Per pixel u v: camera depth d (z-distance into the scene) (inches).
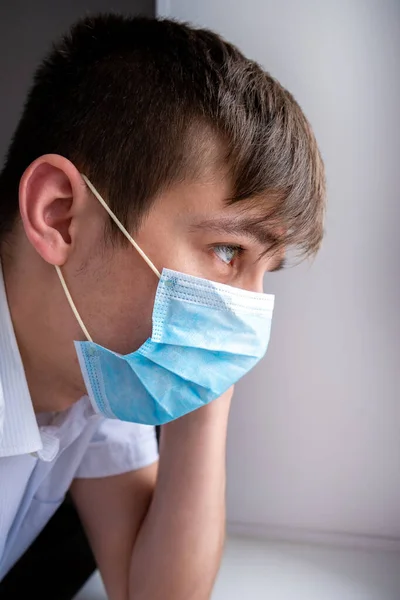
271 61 35.8
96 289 23.3
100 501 33.2
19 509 30.2
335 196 36.2
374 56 35.0
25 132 25.5
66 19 43.9
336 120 35.6
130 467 33.2
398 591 33.8
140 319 23.6
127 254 22.9
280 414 38.6
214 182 22.2
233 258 24.3
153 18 25.4
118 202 22.6
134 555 30.9
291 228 23.6
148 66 23.3
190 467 30.7
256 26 35.7
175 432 31.4
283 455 38.9
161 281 22.7
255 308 25.0
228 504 40.1
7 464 26.9
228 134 22.0
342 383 37.6
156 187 22.3
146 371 24.1
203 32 24.6
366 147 35.5
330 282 36.9
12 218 24.9
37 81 26.2
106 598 33.0
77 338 24.2
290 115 23.8
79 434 30.3
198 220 22.5
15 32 44.8
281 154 22.7
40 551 35.9
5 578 33.1
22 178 22.5
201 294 23.4
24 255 24.5
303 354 37.7
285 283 37.3
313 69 35.5
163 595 29.3
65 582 33.2
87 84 23.8
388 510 38.1
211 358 25.0
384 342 36.8
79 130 23.3
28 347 25.8
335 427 38.1
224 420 31.8
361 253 36.3
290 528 39.4
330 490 38.7
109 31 25.2
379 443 37.7
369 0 34.8
